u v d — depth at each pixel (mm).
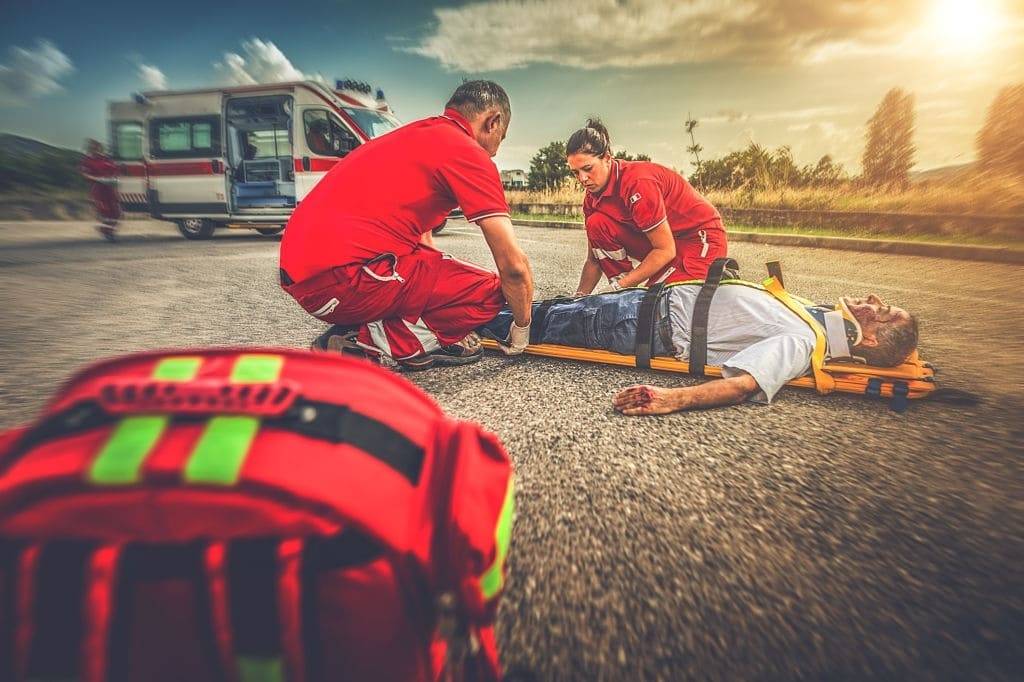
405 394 867
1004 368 2783
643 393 2137
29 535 587
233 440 614
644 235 3203
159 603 592
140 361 754
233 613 596
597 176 3164
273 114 8570
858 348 2260
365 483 646
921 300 4422
